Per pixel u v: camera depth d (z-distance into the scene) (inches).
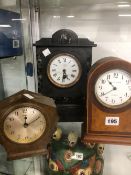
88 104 30.7
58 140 39.9
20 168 43.5
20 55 37.5
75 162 37.9
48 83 33.9
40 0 37.3
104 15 36.7
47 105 29.2
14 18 34.4
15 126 28.9
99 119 31.2
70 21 37.8
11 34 33.6
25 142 29.7
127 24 36.6
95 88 30.0
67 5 37.0
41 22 38.4
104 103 30.5
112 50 38.2
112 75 29.5
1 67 41.2
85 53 32.7
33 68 39.7
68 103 35.2
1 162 40.0
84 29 37.8
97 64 30.6
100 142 31.5
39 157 45.2
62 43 32.2
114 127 31.3
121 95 30.2
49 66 33.1
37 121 29.3
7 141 29.1
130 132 31.2
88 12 36.9
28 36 38.1
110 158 44.6
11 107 28.2
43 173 46.7
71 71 33.4
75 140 38.0
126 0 35.3
